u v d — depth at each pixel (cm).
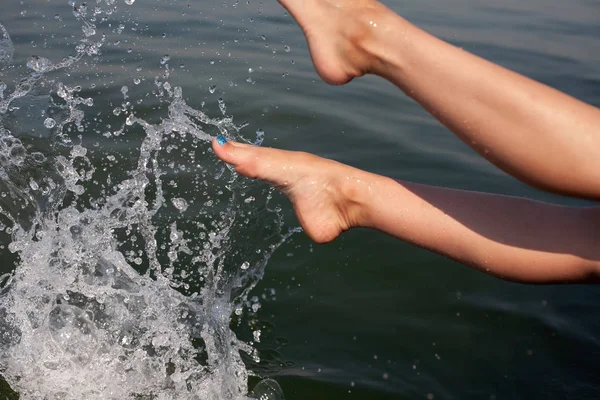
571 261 123
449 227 128
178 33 246
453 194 131
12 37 226
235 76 215
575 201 177
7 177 169
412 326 148
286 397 135
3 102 189
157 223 166
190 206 170
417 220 130
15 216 162
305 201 134
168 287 153
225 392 137
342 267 161
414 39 118
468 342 145
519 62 240
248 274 158
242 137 187
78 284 150
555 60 247
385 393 136
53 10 258
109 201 164
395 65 119
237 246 163
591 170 110
